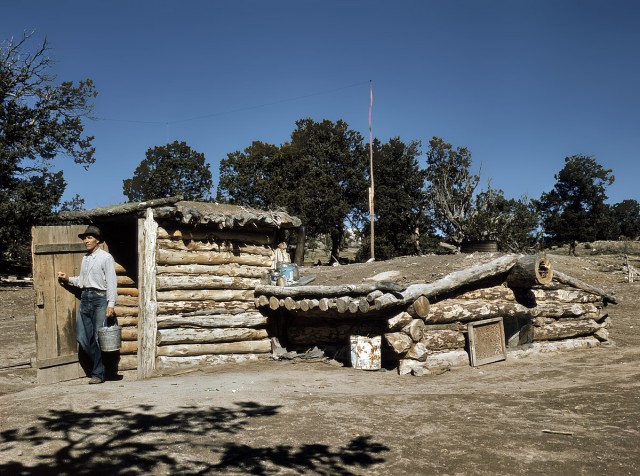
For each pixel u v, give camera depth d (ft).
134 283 32.42
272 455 14.55
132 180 201.46
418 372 27.53
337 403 20.22
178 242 29.91
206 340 30.14
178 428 16.58
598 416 18.89
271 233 34.58
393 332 28.37
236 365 30.53
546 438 16.26
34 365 29.45
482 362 30.37
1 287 92.32
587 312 36.94
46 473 13.00
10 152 105.29
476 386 24.73
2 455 14.08
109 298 25.21
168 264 29.55
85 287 25.39
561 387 24.25
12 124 108.37
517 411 19.49
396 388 24.07
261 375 26.99
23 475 12.85
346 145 182.09
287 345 33.50
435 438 16.16
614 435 16.60
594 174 226.58
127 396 20.92
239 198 173.68
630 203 313.73
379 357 29.09
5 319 58.75
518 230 136.15
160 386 23.72
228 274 31.58
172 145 195.83
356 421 17.84
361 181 172.45
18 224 109.09
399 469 13.73
